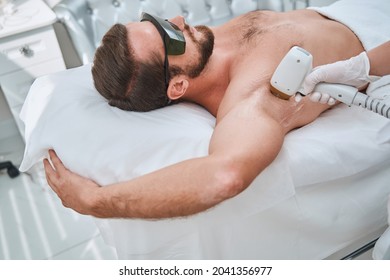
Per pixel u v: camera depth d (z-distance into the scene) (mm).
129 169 953
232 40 1160
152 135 996
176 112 1098
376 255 1030
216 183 781
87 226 1590
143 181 834
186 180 798
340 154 1028
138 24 1037
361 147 1047
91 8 1841
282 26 1149
